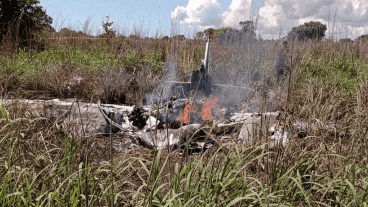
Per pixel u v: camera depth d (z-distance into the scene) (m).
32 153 2.45
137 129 4.54
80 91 6.98
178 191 2.00
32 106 3.99
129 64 9.51
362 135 2.94
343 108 5.02
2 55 9.00
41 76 7.03
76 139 2.47
